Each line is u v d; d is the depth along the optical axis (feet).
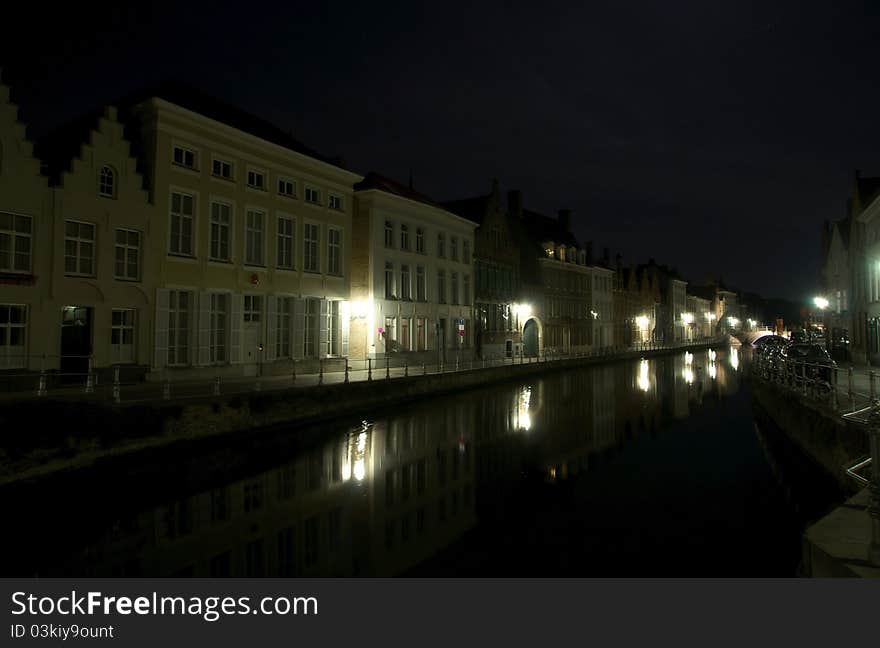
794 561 31.35
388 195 114.42
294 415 67.46
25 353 60.13
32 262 60.64
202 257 78.89
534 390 115.75
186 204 77.82
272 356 89.51
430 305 129.90
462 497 44.62
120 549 33.04
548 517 39.68
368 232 111.96
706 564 30.99
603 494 45.42
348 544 34.37
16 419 41.14
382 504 42.32
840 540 23.08
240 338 84.43
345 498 43.50
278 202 91.35
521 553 32.89
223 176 82.84
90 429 45.73
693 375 152.15
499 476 51.01
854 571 19.74
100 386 63.26
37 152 71.77
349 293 106.22
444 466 54.24
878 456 20.42
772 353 86.22
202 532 35.99
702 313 393.29
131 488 44.65
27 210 60.13
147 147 74.02
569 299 211.20
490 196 163.84
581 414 86.28
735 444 65.46
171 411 52.85
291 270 93.56
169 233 74.69
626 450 62.08
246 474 49.08
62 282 62.80
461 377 108.37
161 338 72.90
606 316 245.04
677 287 336.29
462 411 86.74
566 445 64.49
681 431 73.46
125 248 69.77
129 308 69.92
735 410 91.56
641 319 283.79
